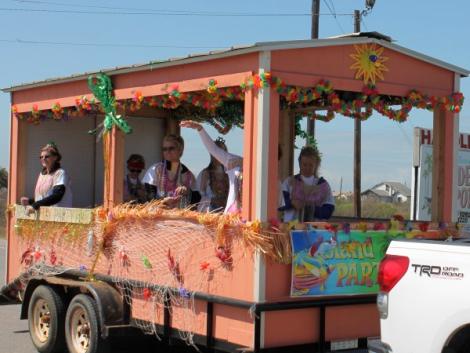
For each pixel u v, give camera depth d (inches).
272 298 240.1
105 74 306.5
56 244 340.8
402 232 272.8
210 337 256.5
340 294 254.4
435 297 202.2
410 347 207.3
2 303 372.5
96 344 295.4
